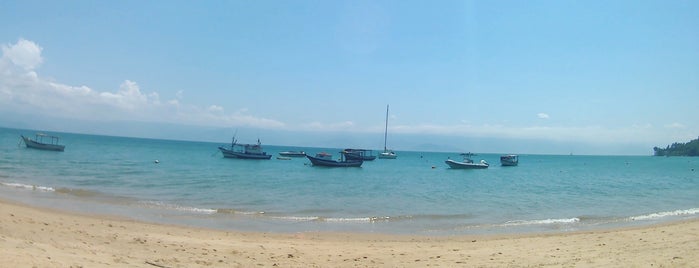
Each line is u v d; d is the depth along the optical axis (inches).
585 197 1541.6
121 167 2222.0
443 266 465.4
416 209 1114.1
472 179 2477.9
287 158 4168.3
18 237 453.7
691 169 4429.1
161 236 594.2
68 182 1409.9
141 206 970.7
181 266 417.7
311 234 725.9
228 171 2380.7
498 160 6948.8
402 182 2107.5
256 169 2659.9
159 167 2393.0
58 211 808.9
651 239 613.0
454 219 954.7
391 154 5334.6
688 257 454.9
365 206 1150.3
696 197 1585.9
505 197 1488.7
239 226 783.7
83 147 4517.7
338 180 2100.1
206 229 724.0
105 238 531.8
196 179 1788.9
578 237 671.1
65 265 343.0
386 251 564.4
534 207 1210.6
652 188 2027.6
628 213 1103.6
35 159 2390.5
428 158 6658.5
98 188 1298.0
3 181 1321.4
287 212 989.8
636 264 433.1
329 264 476.7
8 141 4495.6
